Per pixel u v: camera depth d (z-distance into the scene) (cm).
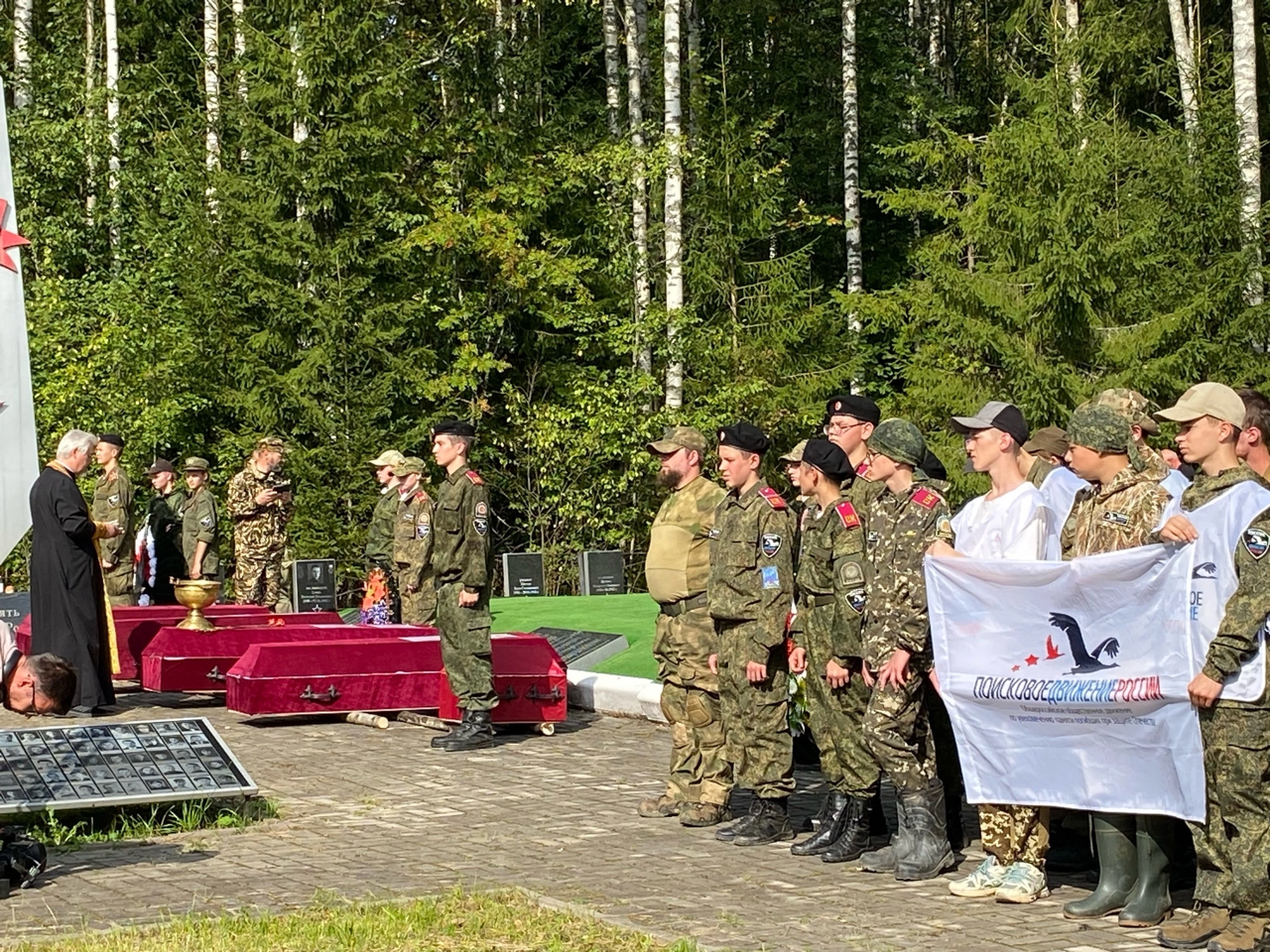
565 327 3166
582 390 2864
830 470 865
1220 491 682
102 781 924
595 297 3158
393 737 1280
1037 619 731
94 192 3081
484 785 1068
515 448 3012
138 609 1602
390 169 2964
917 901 750
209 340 2825
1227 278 2467
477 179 3139
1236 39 2506
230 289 2866
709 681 947
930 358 2748
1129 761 698
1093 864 832
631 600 2089
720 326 3117
